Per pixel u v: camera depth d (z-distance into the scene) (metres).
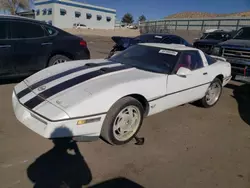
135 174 2.41
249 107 4.90
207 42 11.34
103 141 3.00
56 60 5.43
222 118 4.17
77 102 2.45
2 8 33.94
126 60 3.86
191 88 3.83
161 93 3.26
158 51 3.88
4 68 4.64
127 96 2.85
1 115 3.52
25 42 4.82
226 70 4.74
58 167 2.42
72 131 2.40
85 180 2.26
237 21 22.14
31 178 2.22
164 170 2.51
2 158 2.49
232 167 2.66
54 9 45.62
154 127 3.55
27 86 2.96
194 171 2.53
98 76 3.00
